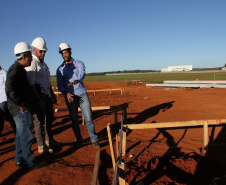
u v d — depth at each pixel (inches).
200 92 629.6
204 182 143.3
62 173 148.7
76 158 174.6
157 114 332.2
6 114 210.7
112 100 522.6
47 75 179.3
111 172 151.2
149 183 141.3
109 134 148.2
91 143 210.1
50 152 185.3
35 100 157.6
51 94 195.8
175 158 172.7
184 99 488.7
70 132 252.2
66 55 189.2
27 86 147.8
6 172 151.8
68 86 194.5
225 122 173.3
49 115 189.6
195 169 156.9
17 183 137.2
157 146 199.2
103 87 1083.9
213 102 430.9
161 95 596.1
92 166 159.9
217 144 201.0
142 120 298.2
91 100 534.6
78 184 136.6
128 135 234.2
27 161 152.0
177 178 148.9
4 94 203.6
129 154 181.9
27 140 149.9
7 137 238.1
